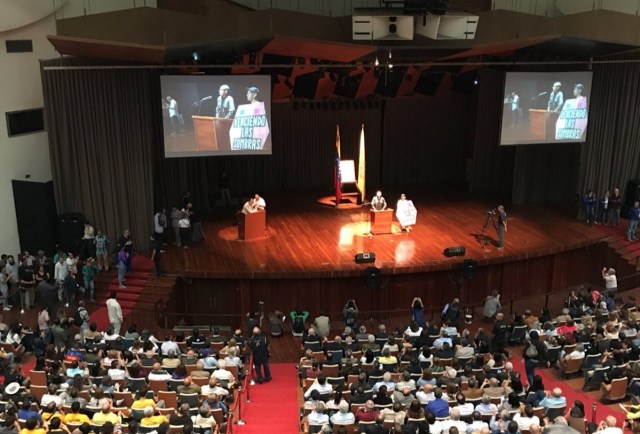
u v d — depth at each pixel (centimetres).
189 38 1862
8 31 1978
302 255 2092
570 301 1888
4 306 1898
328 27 2062
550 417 1183
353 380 1299
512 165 2947
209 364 1370
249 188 2928
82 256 2066
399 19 1883
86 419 1039
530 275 2194
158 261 1980
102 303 1942
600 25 2162
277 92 2683
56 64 2011
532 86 2366
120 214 2188
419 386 1261
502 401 1185
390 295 2031
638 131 2569
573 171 2803
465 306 2047
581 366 1528
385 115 3020
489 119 2892
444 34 1944
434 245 2188
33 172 2112
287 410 1383
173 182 2489
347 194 2884
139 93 2136
